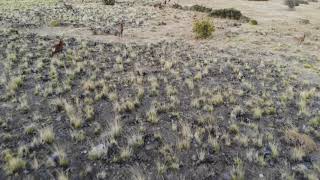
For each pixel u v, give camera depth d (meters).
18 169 8.17
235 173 8.38
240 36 27.33
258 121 11.42
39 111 11.29
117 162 8.70
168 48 21.09
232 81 15.50
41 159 8.66
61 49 17.95
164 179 8.12
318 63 20.19
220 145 9.68
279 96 13.82
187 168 8.59
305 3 57.56
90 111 11.08
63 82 13.55
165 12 38.78
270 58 20.73
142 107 12.01
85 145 9.39
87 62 16.81
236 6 48.59
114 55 18.44
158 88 13.95
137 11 38.50
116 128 9.94
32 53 17.67
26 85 13.45
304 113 12.16
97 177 8.09
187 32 27.86
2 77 14.04
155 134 9.92
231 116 11.55
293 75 16.97
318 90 15.09
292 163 8.98
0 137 9.55
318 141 10.23
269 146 9.68
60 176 7.77
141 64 17.06
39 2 43.47
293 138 10.11
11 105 11.59
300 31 31.38
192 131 10.39
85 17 32.03
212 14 38.00
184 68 16.77
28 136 9.74
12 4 40.34
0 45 18.94
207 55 20.05
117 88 13.61
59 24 28.09
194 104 12.30
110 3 44.72
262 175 8.39
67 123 10.58
